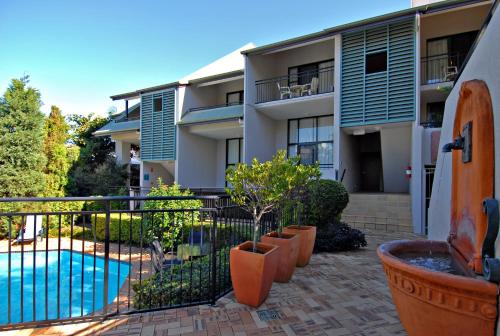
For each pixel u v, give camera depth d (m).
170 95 14.06
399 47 9.04
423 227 8.30
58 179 11.98
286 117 13.23
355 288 3.88
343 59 9.92
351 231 6.34
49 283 6.32
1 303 5.30
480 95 1.99
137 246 8.02
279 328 2.80
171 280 3.71
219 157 15.66
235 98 14.88
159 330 2.78
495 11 1.88
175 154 13.72
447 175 4.37
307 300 3.47
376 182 13.72
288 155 13.27
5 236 9.56
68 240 9.46
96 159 18.08
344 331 2.74
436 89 9.14
